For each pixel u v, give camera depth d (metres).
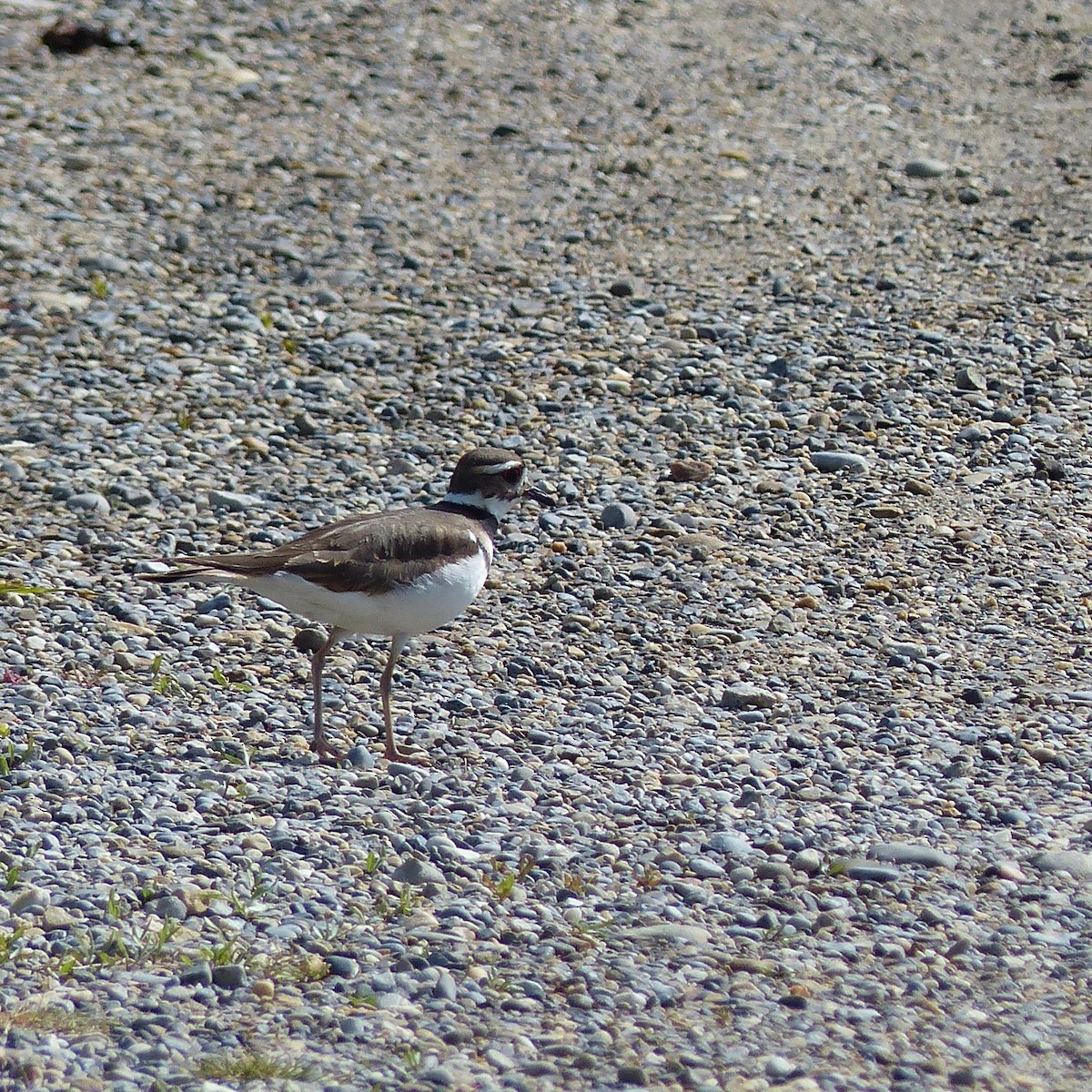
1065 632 12.38
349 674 11.58
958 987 7.70
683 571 13.43
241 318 18.66
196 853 8.71
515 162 23.53
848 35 30.00
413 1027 7.23
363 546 9.78
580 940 8.06
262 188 22.16
